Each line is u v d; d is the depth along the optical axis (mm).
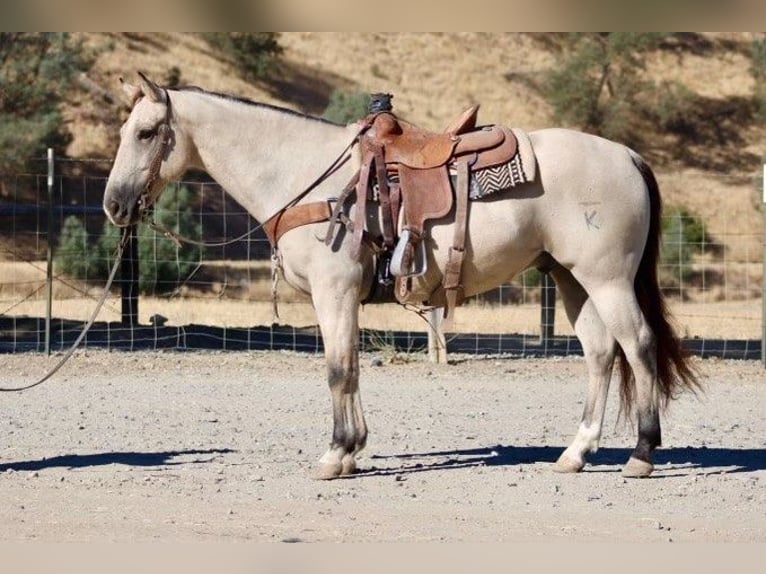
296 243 8750
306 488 8633
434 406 12453
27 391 13219
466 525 7652
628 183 8711
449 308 8828
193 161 9141
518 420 11633
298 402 12672
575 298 9156
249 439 10516
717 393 13539
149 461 9531
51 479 8859
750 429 11250
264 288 25953
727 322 23438
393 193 8648
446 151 8672
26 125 27406
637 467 8906
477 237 8586
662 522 7773
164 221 22766
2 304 22391
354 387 8859
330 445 8992
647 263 8961
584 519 7844
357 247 8617
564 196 8625
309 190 8805
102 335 18172
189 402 12609
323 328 8750
